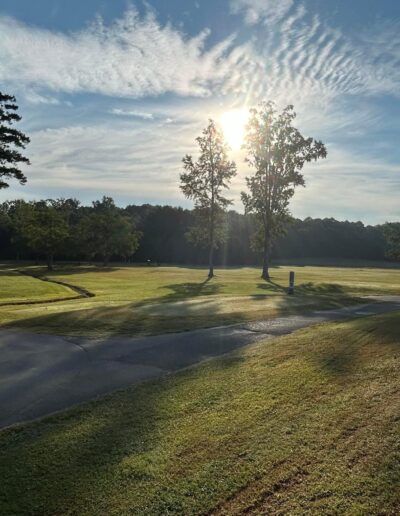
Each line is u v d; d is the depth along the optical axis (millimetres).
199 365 7387
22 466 4098
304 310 14258
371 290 25953
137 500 3537
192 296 22375
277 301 17062
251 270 61969
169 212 103500
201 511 3379
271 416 4957
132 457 4176
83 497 3602
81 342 9500
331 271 60656
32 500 3588
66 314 13328
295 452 4117
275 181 39906
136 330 10797
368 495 3426
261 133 39625
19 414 5418
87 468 4020
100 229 78750
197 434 4598
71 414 5293
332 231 114688
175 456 4168
